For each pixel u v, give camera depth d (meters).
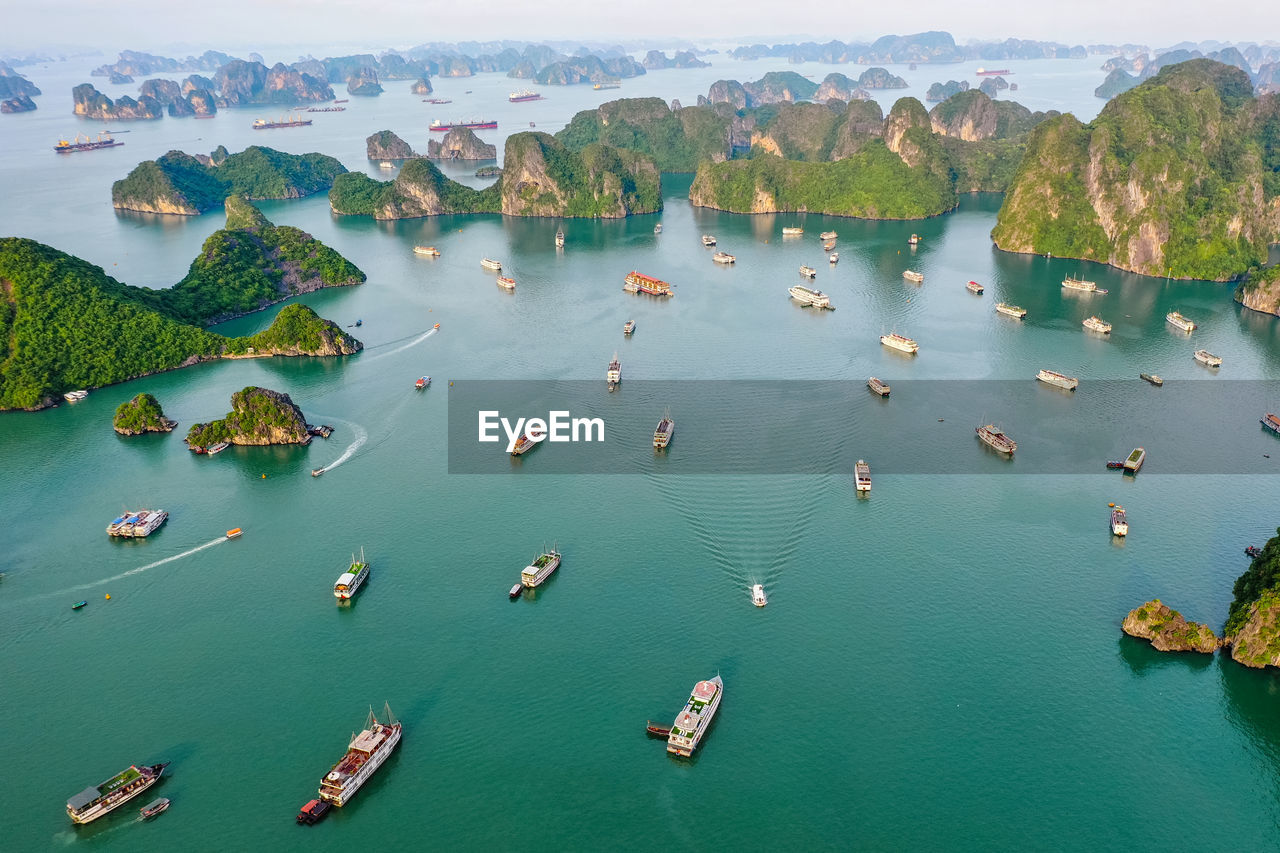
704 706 117.25
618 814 104.94
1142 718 117.62
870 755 112.31
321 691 123.81
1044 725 116.56
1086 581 144.25
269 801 107.12
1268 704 119.81
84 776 110.38
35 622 139.12
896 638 132.25
